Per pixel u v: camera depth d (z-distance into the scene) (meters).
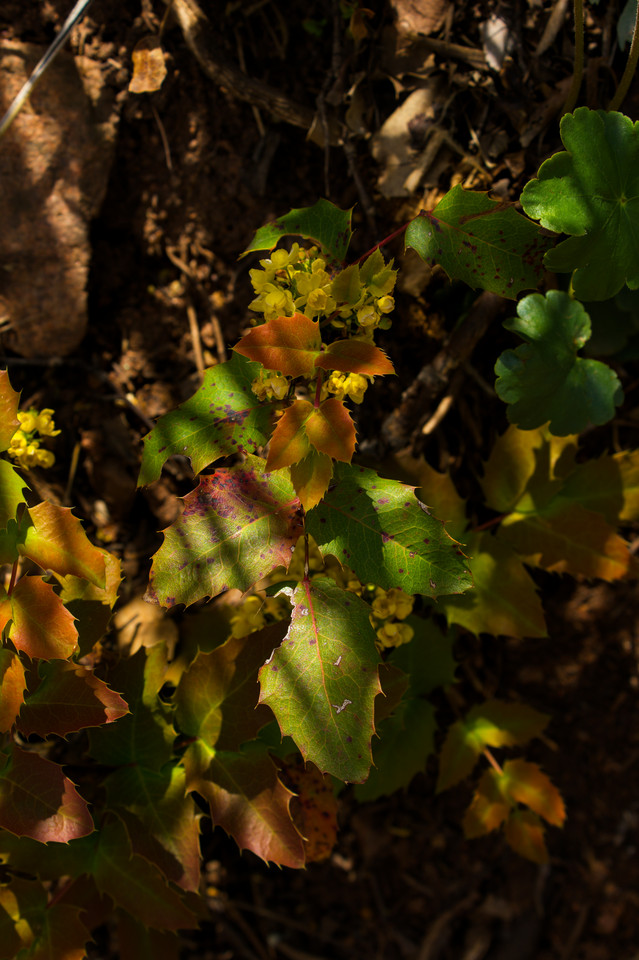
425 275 0.43
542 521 0.43
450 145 0.42
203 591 0.36
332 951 0.48
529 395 0.39
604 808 0.49
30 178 0.43
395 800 0.49
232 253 0.45
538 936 0.49
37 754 0.36
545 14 0.41
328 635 0.36
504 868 0.49
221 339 0.45
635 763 0.49
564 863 0.49
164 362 0.45
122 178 0.44
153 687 0.39
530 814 0.45
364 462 0.44
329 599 0.36
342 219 0.38
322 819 0.41
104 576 0.37
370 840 0.48
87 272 0.44
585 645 0.48
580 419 0.40
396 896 0.49
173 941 0.42
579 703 0.49
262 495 0.36
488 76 0.42
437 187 0.43
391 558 0.36
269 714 0.38
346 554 0.36
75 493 0.46
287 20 0.43
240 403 0.37
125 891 0.39
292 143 0.44
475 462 0.46
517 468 0.43
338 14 0.42
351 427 0.35
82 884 0.40
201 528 0.36
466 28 0.42
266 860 0.37
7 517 0.36
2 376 0.36
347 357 0.35
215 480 0.36
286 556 0.36
